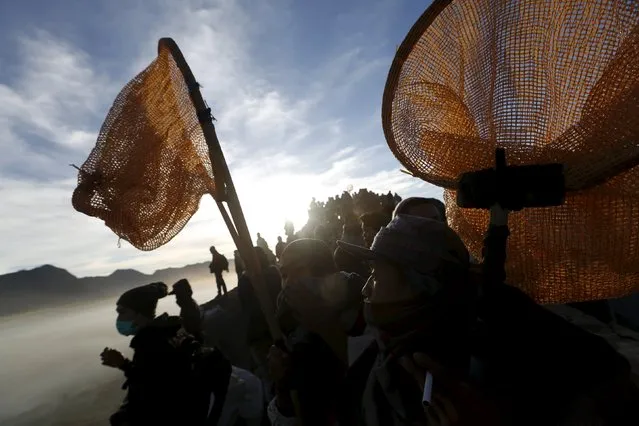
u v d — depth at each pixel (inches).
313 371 76.7
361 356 57.1
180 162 63.7
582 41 34.1
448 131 39.2
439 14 39.0
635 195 31.8
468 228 44.5
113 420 98.0
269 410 95.2
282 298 96.6
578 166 30.8
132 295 102.5
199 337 150.3
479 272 41.9
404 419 43.3
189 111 64.3
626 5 31.8
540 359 32.9
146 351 97.0
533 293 38.2
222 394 103.5
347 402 56.3
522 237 36.8
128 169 60.4
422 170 39.0
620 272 33.8
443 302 40.6
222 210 68.2
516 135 34.5
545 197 31.1
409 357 41.5
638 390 32.9
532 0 36.0
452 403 36.1
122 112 62.2
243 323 373.1
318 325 80.2
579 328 34.2
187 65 62.7
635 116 29.2
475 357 35.4
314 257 86.0
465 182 34.1
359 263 127.6
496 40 36.6
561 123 34.9
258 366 149.3
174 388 94.9
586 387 32.4
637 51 30.2
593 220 33.6
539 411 33.2
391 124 40.3
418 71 40.3
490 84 36.4
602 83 31.5
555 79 35.1
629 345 143.5
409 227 43.5
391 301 43.0
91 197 59.5
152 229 62.4
